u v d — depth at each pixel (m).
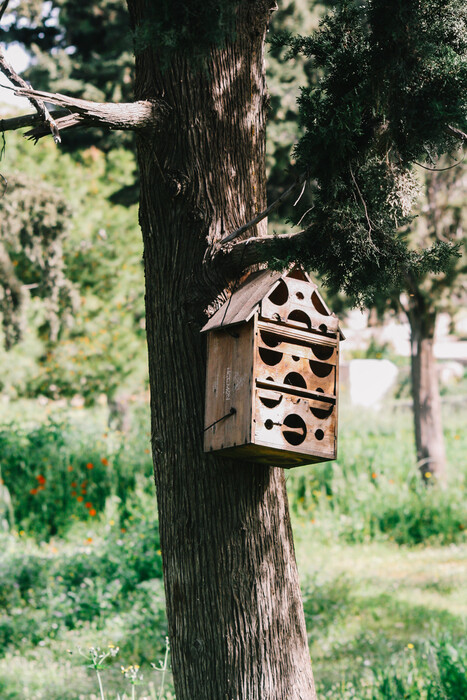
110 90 15.05
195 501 3.83
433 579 9.95
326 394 3.89
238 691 3.73
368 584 9.68
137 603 8.34
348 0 3.94
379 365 18.84
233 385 3.73
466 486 13.99
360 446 14.50
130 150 17.02
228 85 3.98
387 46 3.82
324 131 3.62
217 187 3.95
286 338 3.82
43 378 16.16
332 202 3.77
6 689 6.57
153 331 3.99
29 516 12.00
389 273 3.91
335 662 7.03
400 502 12.84
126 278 16.23
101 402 20.20
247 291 3.86
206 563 3.79
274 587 3.85
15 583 8.71
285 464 3.92
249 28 4.05
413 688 5.36
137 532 10.19
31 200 10.19
